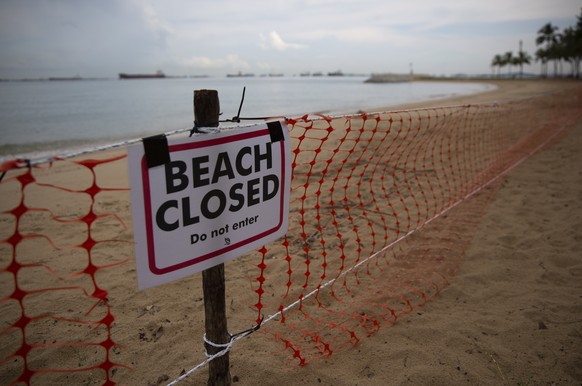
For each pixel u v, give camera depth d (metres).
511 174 6.79
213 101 1.68
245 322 2.95
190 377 2.42
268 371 2.45
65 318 3.06
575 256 3.81
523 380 2.35
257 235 1.97
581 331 2.75
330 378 2.39
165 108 34.50
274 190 2.00
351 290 3.35
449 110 14.55
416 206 5.29
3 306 3.25
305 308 3.11
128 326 2.95
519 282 3.45
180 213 1.61
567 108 16.58
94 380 2.44
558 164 7.33
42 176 8.04
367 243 4.22
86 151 1.38
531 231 4.44
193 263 1.71
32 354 2.68
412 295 3.27
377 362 2.51
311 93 57.34
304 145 8.33
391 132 9.81
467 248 4.08
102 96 61.03
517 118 13.31
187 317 3.05
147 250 1.54
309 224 4.73
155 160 1.49
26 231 4.84
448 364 2.48
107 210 5.61
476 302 3.17
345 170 6.81
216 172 1.70
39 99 54.34
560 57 95.00
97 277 3.69
